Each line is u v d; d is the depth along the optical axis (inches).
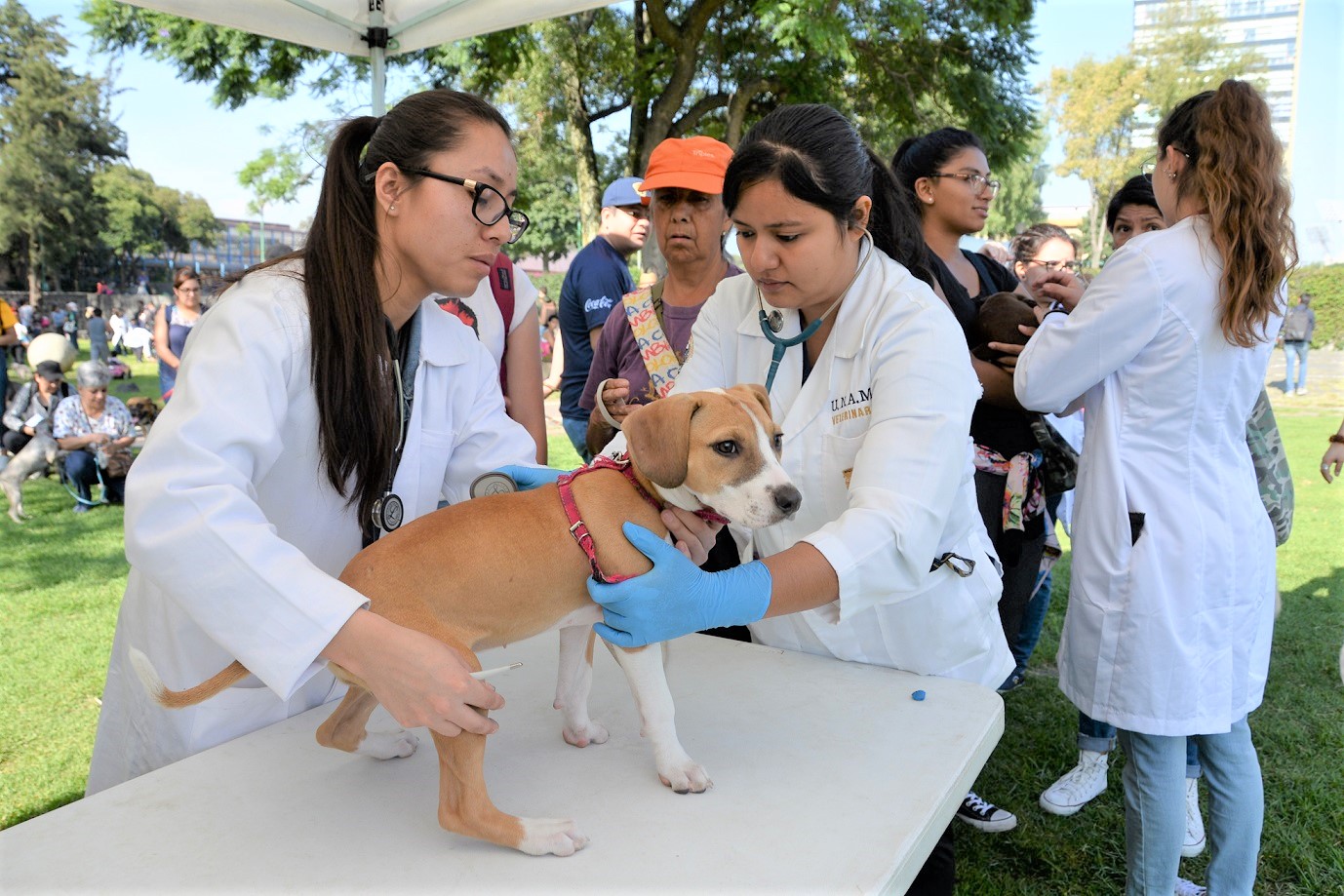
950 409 74.0
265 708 79.2
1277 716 165.0
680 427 67.9
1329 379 651.5
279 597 56.9
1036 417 122.3
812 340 89.7
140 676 58.9
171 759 76.7
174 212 1760.6
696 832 59.4
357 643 56.6
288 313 66.5
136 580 78.5
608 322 150.4
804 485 85.3
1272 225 88.0
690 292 145.2
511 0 144.7
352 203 68.5
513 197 71.4
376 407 70.2
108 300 1384.1
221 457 60.8
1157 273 91.4
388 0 155.9
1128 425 95.5
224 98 610.5
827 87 634.2
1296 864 122.3
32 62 1455.5
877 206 90.4
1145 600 92.9
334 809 63.2
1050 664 191.8
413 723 55.6
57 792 140.8
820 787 64.9
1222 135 91.4
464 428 84.7
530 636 66.9
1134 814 97.1
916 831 59.3
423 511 79.9
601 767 68.7
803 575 66.8
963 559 84.3
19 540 283.1
